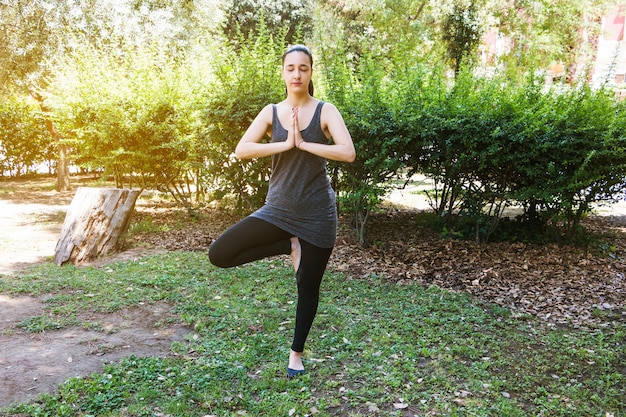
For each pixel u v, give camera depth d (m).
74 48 8.59
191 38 11.65
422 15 17.39
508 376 3.23
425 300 4.59
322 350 3.50
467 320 4.14
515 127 5.75
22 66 10.47
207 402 2.80
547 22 17.30
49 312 4.11
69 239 5.63
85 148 7.84
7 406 2.68
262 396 2.88
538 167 5.83
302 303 3.03
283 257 5.96
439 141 6.05
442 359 3.42
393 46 15.44
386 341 3.66
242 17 19.77
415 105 5.98
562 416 2.78
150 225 7.60
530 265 5.66
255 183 7.27
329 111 2.78
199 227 7.57
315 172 2.80
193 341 3.60
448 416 2.75
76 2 10.08
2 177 14.91
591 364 3.42
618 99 6.64
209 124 7.23
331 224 2.89
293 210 2.79
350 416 2.73
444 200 7.18
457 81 6.52
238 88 7.08
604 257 6.05
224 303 4.37
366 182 6.30
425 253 6.11
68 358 3.29
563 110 5.97
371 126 5.79
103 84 7.62
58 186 12.09
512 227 7.03
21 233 7.29
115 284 4.82
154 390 2.89
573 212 6.32
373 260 5.90
